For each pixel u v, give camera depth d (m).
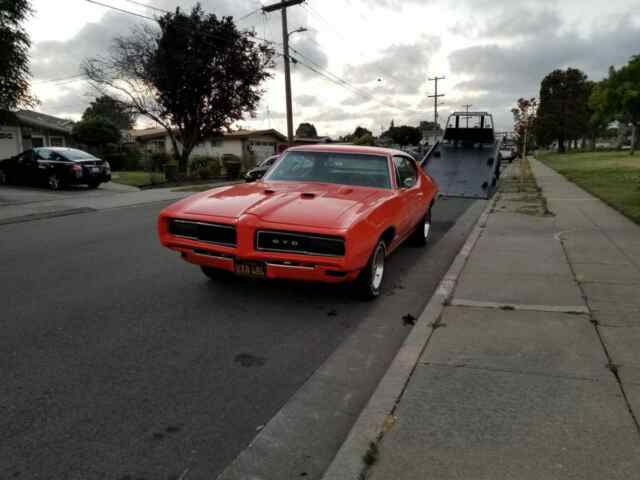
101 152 37.12
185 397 3.46
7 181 20.92
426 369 3.62
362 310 5.30
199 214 5.09
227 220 4.90
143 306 5.30
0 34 16.95
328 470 2.54
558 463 2.55
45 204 14.86
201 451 2.87
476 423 2.92
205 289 5.89
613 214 10.95
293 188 5.90
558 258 6.96
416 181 7.49
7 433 3.00
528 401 3.16
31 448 2.86
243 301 5.48
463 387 3.35
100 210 14.09
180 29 27.33
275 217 4.86
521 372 3.55
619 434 2.78
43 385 3.59
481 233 8.99
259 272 4.88
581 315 4.66
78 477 2.63
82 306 5.29
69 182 19.02
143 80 28.77
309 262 4.67
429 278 6.65
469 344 4.05
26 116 34.12
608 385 3.34
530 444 2.71
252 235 4.79
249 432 3.07
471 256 7.18
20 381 3.64
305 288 5.95
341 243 4.62
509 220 10.45
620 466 2.51
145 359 4.04
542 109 77.12
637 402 3.12
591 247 7.62
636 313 4.70
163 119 30.17
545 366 3.64
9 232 10.07
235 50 28.58
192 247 5.09
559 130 76.44
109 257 7.61
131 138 47.53
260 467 2.74
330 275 4.76
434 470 2.52
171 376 3.77
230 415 3.26
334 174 6.34
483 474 2.48
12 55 17.42
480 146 19.84
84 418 3.18
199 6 28.50
